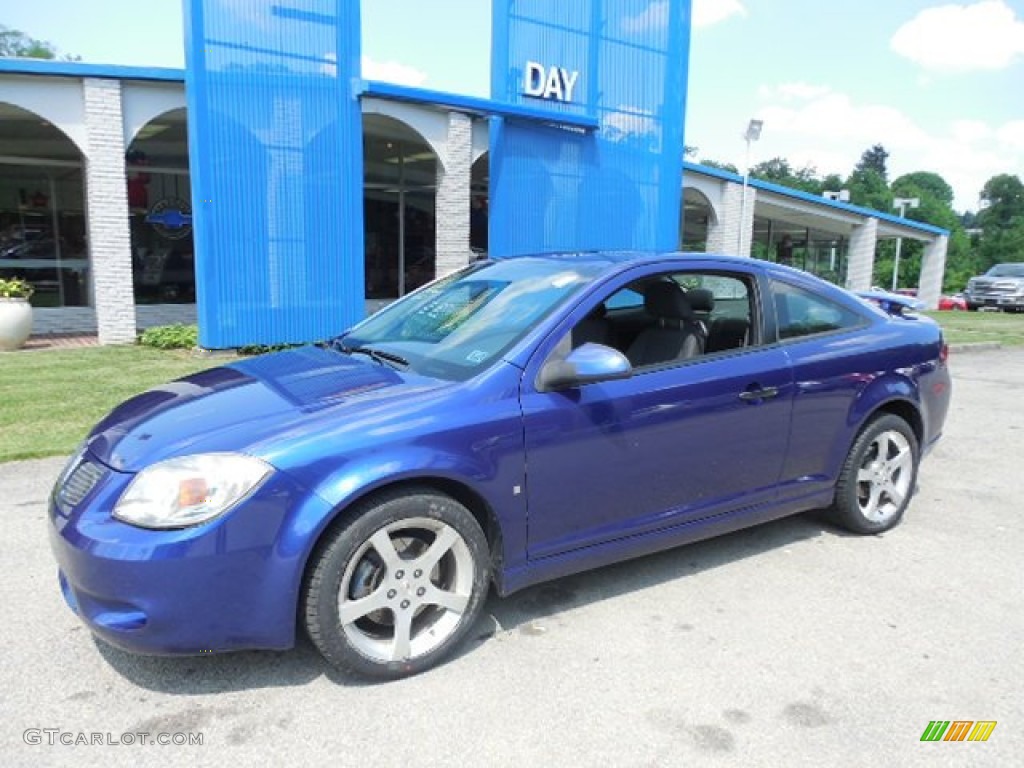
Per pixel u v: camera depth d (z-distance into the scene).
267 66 10.74
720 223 20.83
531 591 3.91
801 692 3.07
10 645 3.33
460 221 14.62
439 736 2.77
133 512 2.77
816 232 30.28
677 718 2.89
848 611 3.74
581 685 3.09
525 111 13.11
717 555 4.40
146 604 2.74
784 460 4.22
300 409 3.16
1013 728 2.86
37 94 10.92
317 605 2.93
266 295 11.14
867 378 4.50
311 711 2.90
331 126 11.41
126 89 11.41
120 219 11.61
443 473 3.09
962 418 8.38
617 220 15.02
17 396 7.88
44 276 15.33
